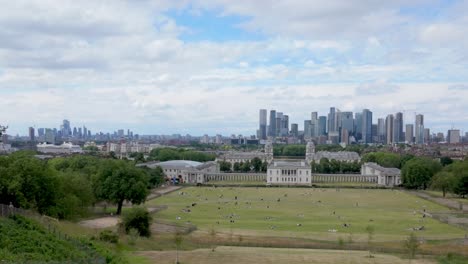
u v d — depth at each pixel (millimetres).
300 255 141500
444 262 138250
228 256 137125
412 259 141375
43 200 180500
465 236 187375
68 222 183625
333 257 139500
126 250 140875
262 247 160750
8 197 172500
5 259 99938
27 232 122125
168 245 154250
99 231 166750
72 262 108562
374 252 153500
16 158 187625
